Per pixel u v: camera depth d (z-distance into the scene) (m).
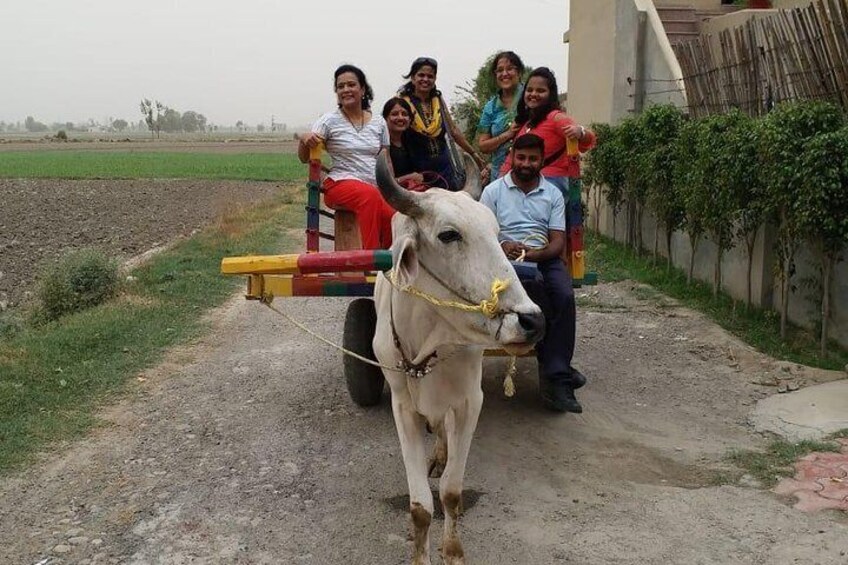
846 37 7.35
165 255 13.02
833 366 7.04
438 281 3.68
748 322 8.34
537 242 5.83
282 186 29.92
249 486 5.15
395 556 4.36
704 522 4.63
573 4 15.69
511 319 3.46
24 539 4.51
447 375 4.00
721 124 8.42
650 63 12.20
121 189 29.47
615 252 12.34
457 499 4.16
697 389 6.85
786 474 5.20
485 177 7.36
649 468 5.38
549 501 4.94
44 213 21.88
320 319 9.46
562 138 6.46
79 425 6.04
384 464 5.46
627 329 8.62
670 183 9.98
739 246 9.07
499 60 7.50
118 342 8.09
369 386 6.28
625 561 4.26
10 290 11.95
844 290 7.35
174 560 4.31
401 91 6.66
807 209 6.76
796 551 4.29
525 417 6.23
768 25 8.61
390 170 3.66
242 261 4.41
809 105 7.11
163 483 5.18
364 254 4.14
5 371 6.98
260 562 4.30
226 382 7.12
